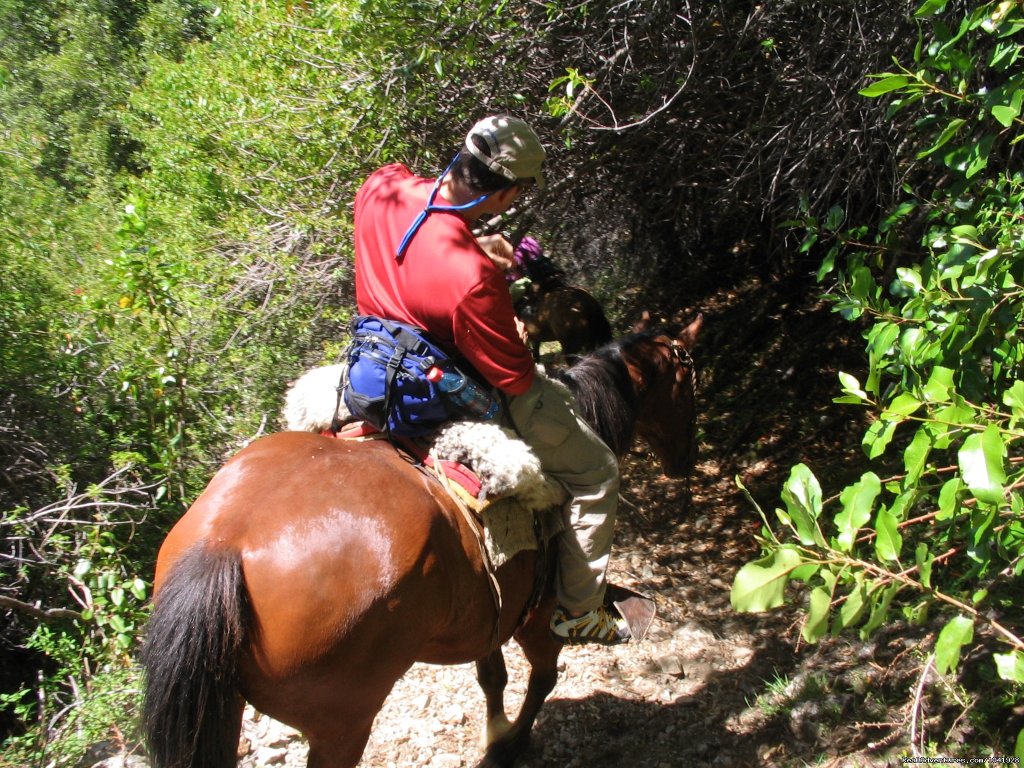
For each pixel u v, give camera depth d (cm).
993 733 343
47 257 662
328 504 250
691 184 655
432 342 290
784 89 540
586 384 351
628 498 631
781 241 706
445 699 429
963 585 418
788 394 698
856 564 223
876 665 402
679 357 404
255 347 544
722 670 450
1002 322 259
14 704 452
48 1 1623
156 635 227
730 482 638
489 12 518
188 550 238
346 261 575
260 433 509
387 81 536
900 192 509
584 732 409
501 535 292
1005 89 262
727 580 535
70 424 518
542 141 577
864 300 297
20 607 411
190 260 573
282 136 600
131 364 514
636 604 365
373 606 246
